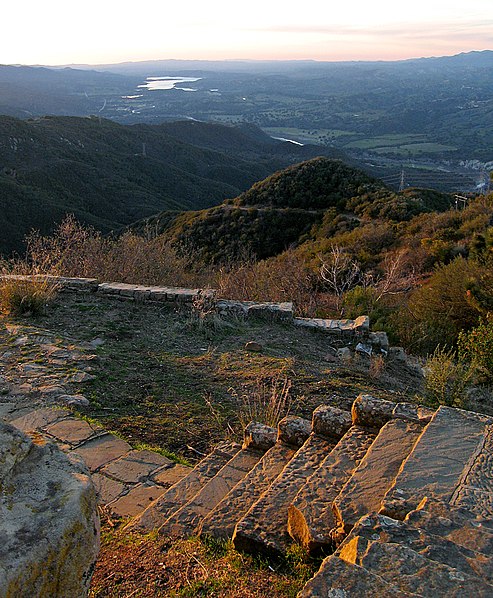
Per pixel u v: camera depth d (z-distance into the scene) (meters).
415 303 9.85
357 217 30.45
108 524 3.18
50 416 4.53
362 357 6.96
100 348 6.21
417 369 7.11
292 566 2.53
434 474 2.57
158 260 10.89
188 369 5.85
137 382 5.42
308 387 5.54
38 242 10.04
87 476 1.94
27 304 7.15
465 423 3.08
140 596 2.45
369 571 1.73
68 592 1.63
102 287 8.02
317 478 2.90
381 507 2.34
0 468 1.81
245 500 3.10
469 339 7.23
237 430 4.55
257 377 5.68
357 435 3.35
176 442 4.36
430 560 1.81
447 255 14.42
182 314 7.51
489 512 2.27
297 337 7.27
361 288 9.59
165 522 3.06
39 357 5.79
